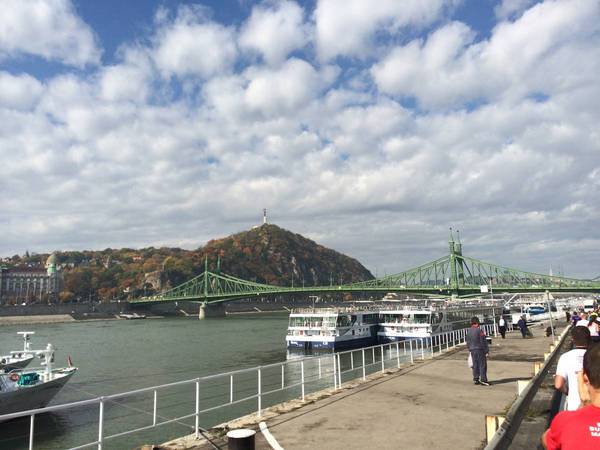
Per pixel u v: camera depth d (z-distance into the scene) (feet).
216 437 45.65
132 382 177.37
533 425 34.65
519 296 501.56
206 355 260.42
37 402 114.32
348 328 241.14
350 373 167.73
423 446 41.50
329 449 40.88
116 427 110.73
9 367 138.72
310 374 170.50
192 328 507.30
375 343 255.91
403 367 90.38
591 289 506.48
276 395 136.26
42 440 101.81
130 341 353.72
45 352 122.01
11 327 561.84
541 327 214.07
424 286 592.60
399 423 49.29
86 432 107.55
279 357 247.29
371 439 43.75
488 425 27.09
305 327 245.45
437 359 102.78
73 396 147.74
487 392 64.95
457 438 43.75
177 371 204.44
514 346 129.49
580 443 15.46
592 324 68.49
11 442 100.07
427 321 241.14
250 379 165.37
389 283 645.10
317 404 59.21
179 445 43.52
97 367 218.79
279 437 44.73
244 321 643.04
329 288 647.56
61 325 601.21
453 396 62.54
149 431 106.93
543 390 45.88
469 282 590.96
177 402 133.59
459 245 609.83
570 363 27.25
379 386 70.74
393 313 254.88
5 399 105.70
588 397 17.40
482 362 70.64
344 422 50.01
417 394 64.28
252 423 50.31
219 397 137.49
